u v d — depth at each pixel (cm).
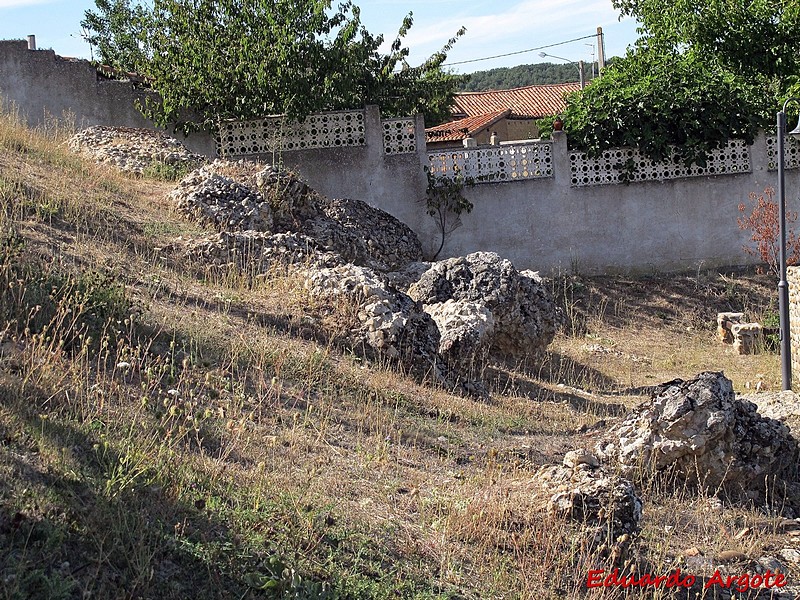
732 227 1880
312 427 709
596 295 1777
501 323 1174
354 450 692
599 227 1855
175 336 787
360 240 1403
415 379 923
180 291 930
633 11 2266
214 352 783
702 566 640
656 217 1864
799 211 1891
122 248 1000
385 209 1798
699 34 2116
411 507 618
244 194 1262
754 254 1881
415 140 1803
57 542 428
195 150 1753
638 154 1850
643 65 2081
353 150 1783
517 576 557
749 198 1878
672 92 1852
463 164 1819
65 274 798
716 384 768
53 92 1705
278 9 1739
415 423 788
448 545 573
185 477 535
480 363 1063
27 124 1634
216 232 1177
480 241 1828
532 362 1217
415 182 1803
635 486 752
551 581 554
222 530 498
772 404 984
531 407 944
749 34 2084
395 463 688
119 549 443
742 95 1884
